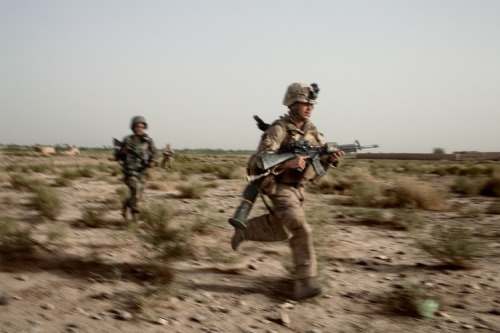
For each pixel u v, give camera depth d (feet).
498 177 53.36
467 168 104.78
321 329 13.48
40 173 89.40
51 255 20.49
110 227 28.17
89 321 13.37
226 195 50.08
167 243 21.84
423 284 17.72
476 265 20.71
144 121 29.17
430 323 13.99
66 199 42.11
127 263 19.61
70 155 266.36
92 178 75.51
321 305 15.42
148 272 18.31
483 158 243.60
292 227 15.60
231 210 37.68
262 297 16.08
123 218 31.27
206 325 13.48
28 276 17.49
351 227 30.40
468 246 20.27
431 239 26.21
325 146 15.90
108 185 60.18
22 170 91.97
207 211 35.65
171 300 15.14
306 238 15.66
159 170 105.40
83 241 23.88
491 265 20.81
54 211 31.53
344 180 62.08
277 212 15.74
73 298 15.26
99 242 23.72
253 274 18.79
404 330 13.47
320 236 24.81
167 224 24.18
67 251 21.40
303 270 15.56
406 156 262.67
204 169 100.12
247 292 16.53
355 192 44.09
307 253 15.64
